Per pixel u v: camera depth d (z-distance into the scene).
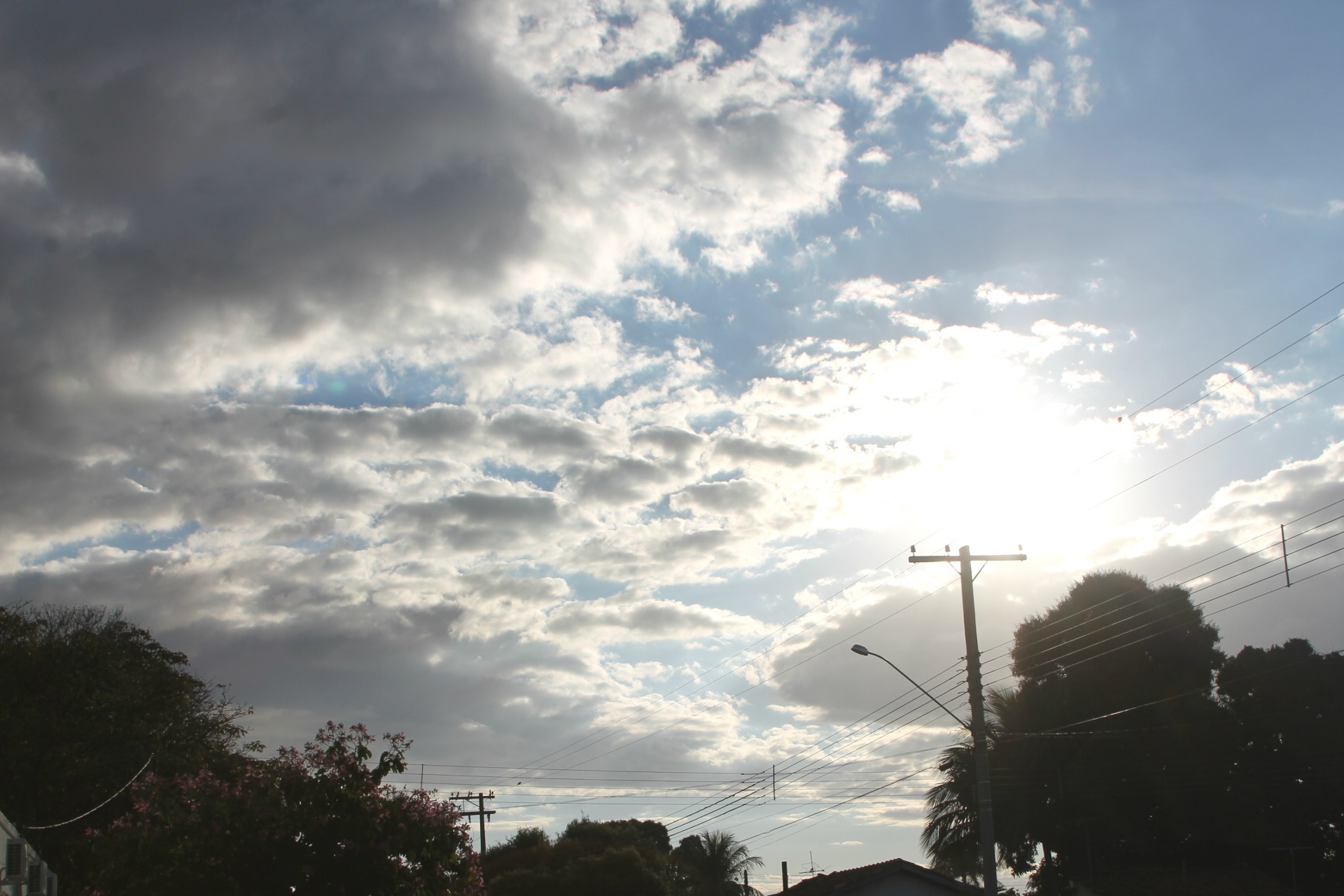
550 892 47.88
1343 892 40.16
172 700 38.56
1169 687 43.06
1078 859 42.75
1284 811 40.47
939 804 40.75
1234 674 43.56
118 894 18.64
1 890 20.03
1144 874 38.94
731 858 61.81
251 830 18.95
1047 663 44.31
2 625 36.22
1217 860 42.09
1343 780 39.28
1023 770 39.56
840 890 35.62
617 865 49.06
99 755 35.78
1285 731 40.78
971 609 25.95
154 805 19.81
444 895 20.38
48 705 35.72
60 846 33.56
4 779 33.84
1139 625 43.94
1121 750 40.19
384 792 20.42
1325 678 41.03
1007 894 46.16
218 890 18.47
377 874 19.11
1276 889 37.09
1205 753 40.75
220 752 39.16
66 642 37.62
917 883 36.09
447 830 20.50
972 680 25.34
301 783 19.83
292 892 18.97
